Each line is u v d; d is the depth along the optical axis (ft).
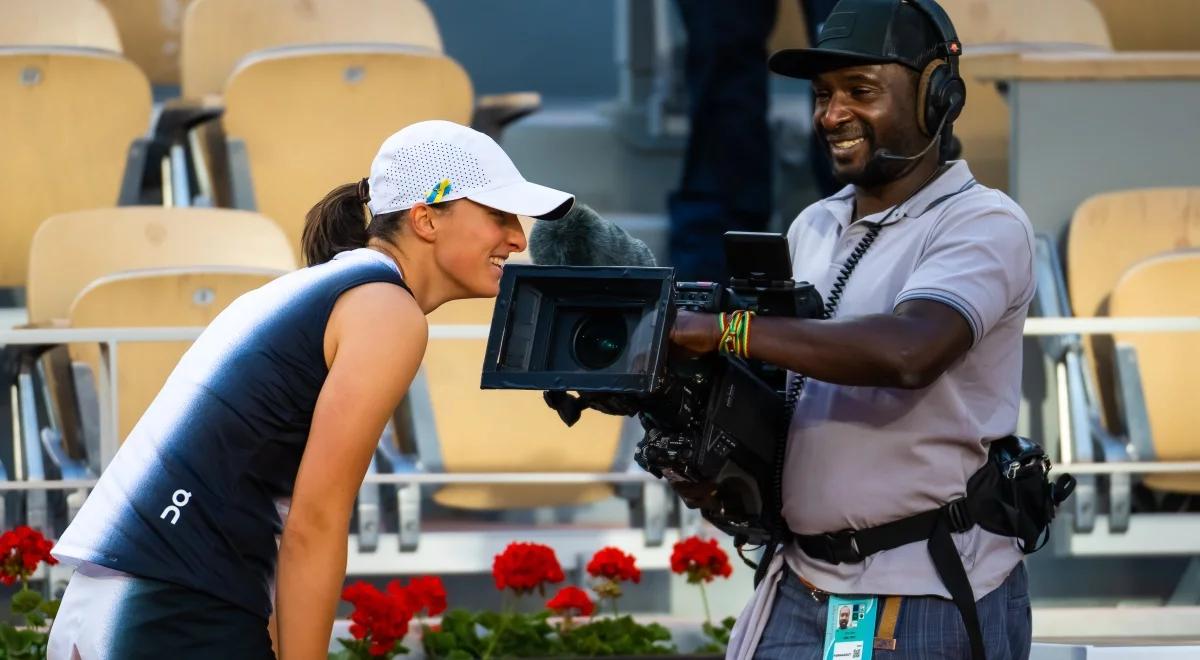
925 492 22.61
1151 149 45.60
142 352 39.91
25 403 40.70
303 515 21.15
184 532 21.42
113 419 36.99
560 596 35.86
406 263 22.82
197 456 21.56
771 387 24.26
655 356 20.79
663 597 42.57
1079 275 44.14
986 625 22.94
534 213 22.11
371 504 40.50
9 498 40.42
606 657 35.86
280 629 21.27
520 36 78.33
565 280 21.83
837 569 23.32
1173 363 41.93
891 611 22.84
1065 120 45.44
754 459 23.04
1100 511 42.29
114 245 44.96
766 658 24.26
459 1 77.97
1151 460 41.47
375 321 21.44
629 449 42.96
